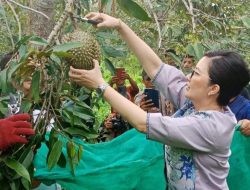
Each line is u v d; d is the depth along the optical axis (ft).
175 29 12.26
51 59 7.11
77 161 8.04
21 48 7.27
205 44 11.15
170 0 12.89
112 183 8.64
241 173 9.42
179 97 8.57
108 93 7.27
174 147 7.70
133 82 15.92
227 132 7.46
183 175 7.64
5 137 7.02
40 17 12.05
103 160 8.79
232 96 7.68
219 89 7.57
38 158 8.46
